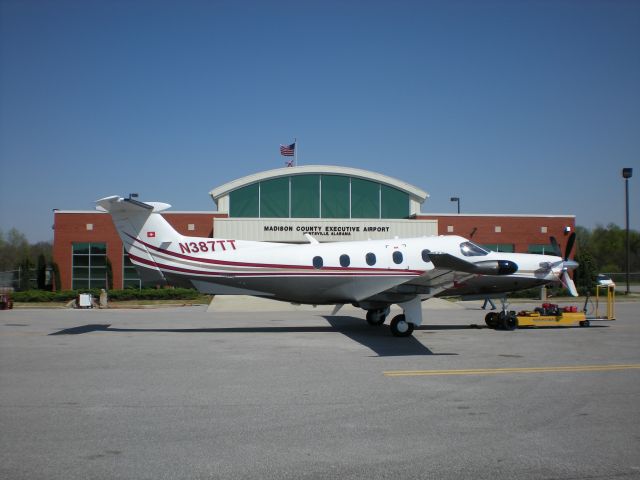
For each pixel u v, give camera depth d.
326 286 17.17
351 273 17.11
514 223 36.94
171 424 7.02
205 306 29.33
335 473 5.42
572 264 18.41
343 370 10.55
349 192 37.56
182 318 22.11
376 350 13.09
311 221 34.41
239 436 6.54
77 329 17.89
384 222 34.69
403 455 5.91
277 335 16.09
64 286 34.78
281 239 34.19
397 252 17.50
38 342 14.57
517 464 5.66
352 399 8.30
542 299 31.48
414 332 16.88
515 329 17.62
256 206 36.94
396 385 9.24
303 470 5.50
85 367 10.90
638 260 88.50
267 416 7.38
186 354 12.50
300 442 6.33
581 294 35.25
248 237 34.00
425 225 34.97
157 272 16.91
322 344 14.11
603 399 8.30
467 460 5.78
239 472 5.44
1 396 8.51
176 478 5.29
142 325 19.27
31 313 24.91
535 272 18.05
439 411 7.64
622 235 90.31
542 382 9.49
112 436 6.54
